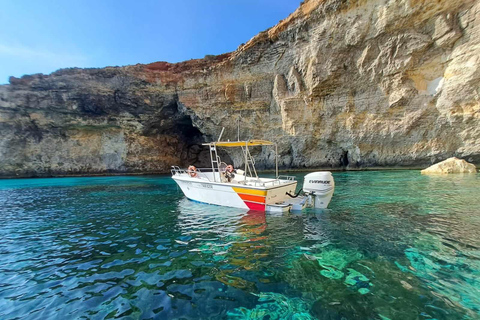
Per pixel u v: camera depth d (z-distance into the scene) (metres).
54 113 28.84
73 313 2.71
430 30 17.84
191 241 4.98
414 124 19.55
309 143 24.36
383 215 6.52
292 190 8.31
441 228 5.23
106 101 28.86
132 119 30.55
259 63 25.36
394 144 21.00
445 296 2.78
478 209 6.80
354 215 6.62
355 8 19.39
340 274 3.38
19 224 6.99
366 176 16.92
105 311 2.74
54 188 16.61
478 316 2.43
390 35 18.86
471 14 16.33
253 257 4.05
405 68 18.86
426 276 3.24
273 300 2.85
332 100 22.22
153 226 6.28
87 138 31.20
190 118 31.22
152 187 15.89
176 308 2.76
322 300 2.80
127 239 5.30
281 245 4.55
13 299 3.05
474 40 16.41
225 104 27.02
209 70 27.14
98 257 4.35
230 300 2.88
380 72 19.86
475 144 17.58
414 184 11.99
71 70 28.36
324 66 21.27
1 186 18.66
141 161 32.06
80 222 7.04
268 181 8.64
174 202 9.82
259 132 26.64
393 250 4.14
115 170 31.44
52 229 6.37
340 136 22.95
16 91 27.50
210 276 3.47
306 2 21.88
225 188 8.03
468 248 4.12
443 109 18.16
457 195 8.80
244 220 6.46
